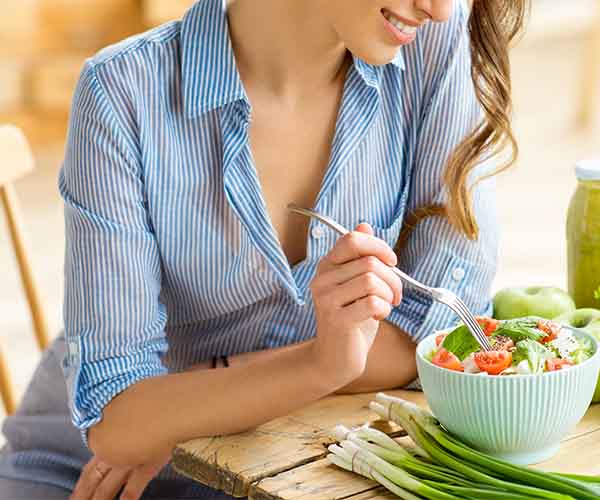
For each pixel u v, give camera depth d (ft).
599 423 4.64
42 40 21.15
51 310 14.08
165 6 19.66
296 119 5.42
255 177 5.29
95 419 5.08
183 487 5.98
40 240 17.07
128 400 5.00
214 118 5.25
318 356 4.66
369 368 5.22
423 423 4.38
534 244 15.65
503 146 5.28
